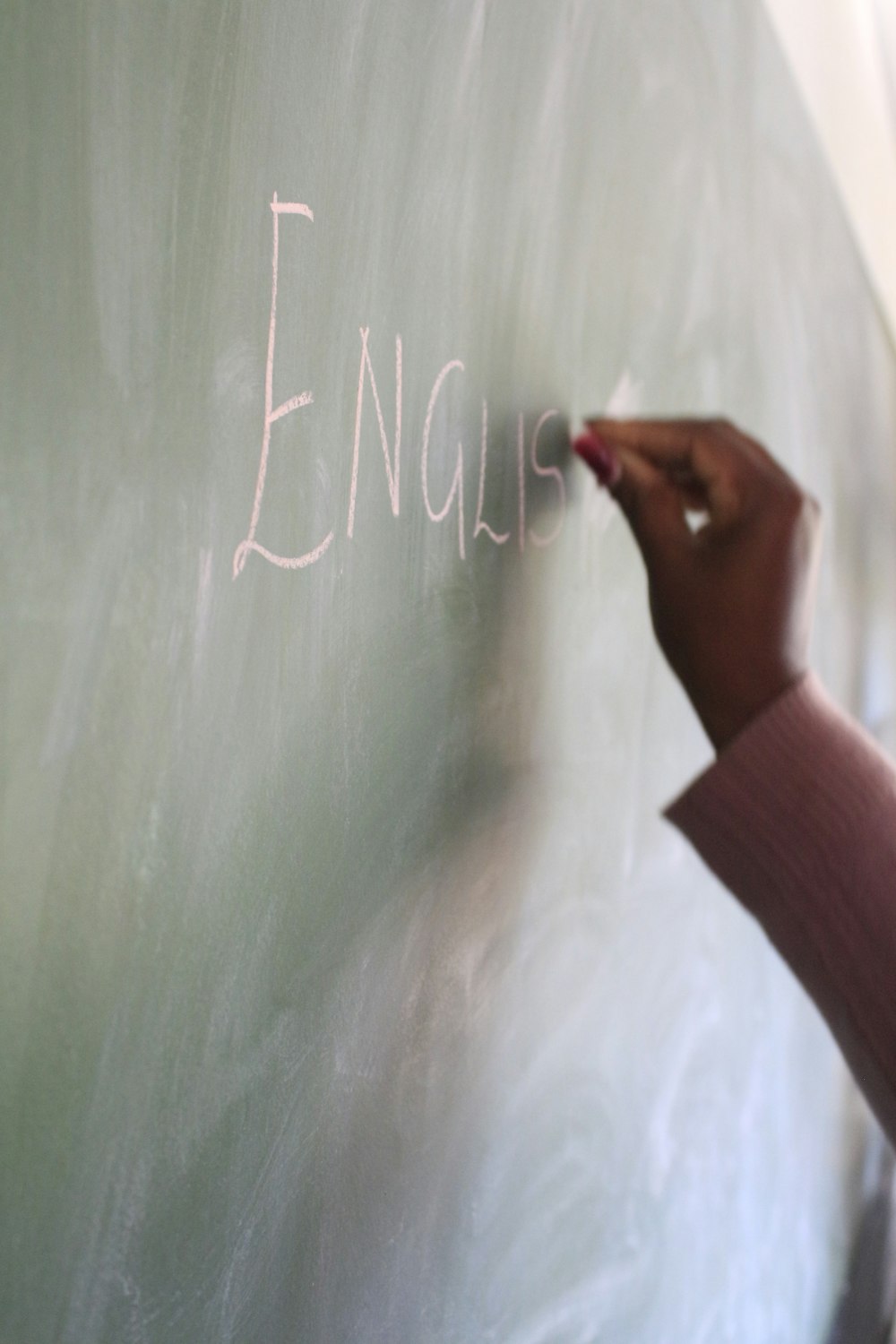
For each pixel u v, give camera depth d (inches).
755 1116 41.8
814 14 46.5
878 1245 57.9
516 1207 26.2
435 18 20.2
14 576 12.5
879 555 56.1
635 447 27.2
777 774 24.7
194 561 15.1
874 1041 23.3
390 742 20.3
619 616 30.5
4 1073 12.9
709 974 37.8
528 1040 26.4
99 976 14.1
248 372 16.0
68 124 12.8
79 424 13.2
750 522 26.2
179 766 15.1
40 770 13.0
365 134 18.4
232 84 15.3
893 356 59.0
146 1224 15.2
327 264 17.6
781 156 42.0
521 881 25.8
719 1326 38.8
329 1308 19.6
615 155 28.4
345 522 18.6
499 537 24.0
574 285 26.7
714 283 35.9
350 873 19.3
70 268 13.0
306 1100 18.6
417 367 20.4
